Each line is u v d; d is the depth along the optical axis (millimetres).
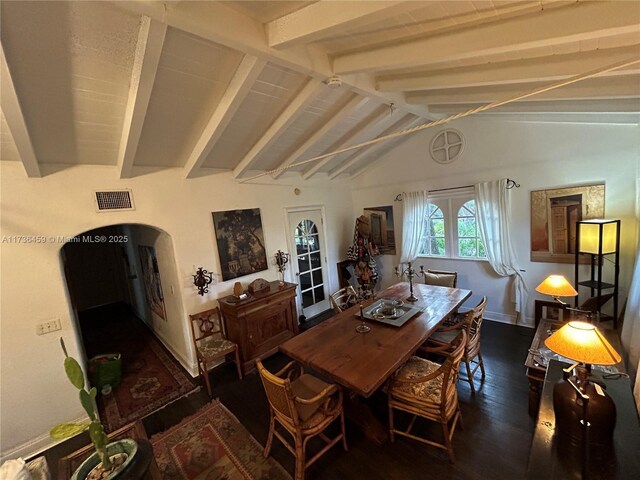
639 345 2262
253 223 3928
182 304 3320
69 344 2555
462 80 2275
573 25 1349
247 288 3752
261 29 1680
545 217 3551
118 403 2943
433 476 1934
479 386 2777
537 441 1437
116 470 1309
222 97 2297
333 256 5227
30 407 2391
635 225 3006
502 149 3768
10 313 2293
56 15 1367
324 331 2586
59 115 1977
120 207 2812
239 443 2336
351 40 1892
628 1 1222
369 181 5254
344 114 2959
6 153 2160
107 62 1708
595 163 3170
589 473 1225
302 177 4590
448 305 2959
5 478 1427
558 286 2449
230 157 3350
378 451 2158
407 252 4793
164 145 2729
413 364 2395
